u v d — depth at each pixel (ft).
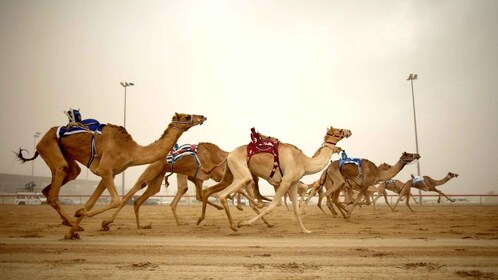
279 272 15.88
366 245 23.54
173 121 29.60
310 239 27.07
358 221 45.65
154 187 37.47
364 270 16.26
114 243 24.67
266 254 20.13
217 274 15.53
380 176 50.39
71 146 27.48
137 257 19.40
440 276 15.19
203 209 36.99
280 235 29.71
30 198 130.41
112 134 27.78
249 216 57.52
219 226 38.88
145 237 28.60
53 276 15.25
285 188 30.04
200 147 38.73
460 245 23.50
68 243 24.59
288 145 31.50
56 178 26.81
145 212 72.38
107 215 62.13
